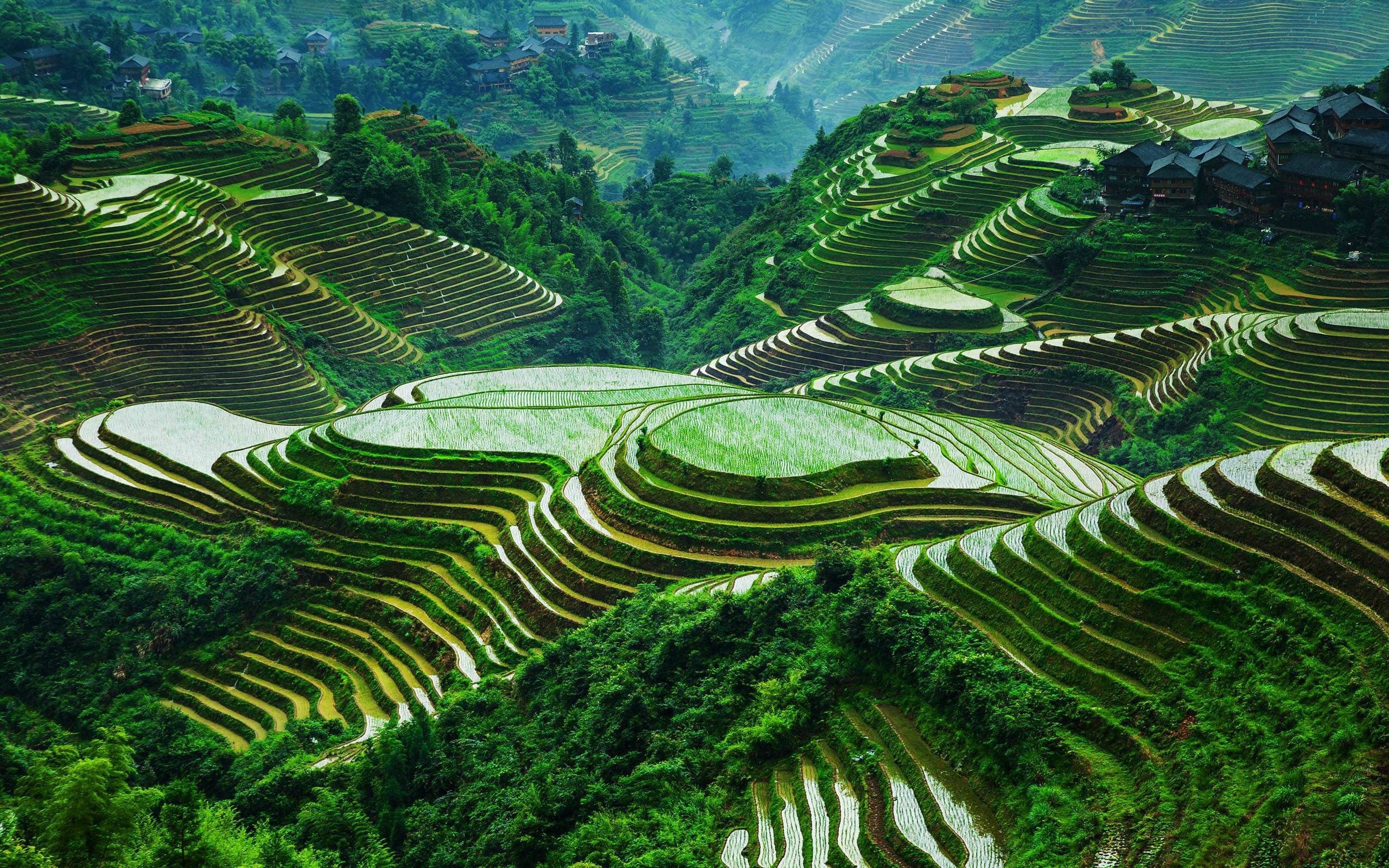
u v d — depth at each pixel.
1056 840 43.41
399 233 165.38
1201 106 198.88
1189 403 109.06
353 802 61.59
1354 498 51.31
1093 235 146.88
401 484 87.56
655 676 61.84
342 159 171.88
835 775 51.41
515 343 156.25
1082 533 57.66
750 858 47.62
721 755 54.78
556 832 54.16
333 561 84.38
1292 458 56.00
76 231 138.38
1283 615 47.59
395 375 142.25
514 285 167.25
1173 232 141.12
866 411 94.44
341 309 148.25
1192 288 134.00
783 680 57.16
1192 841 40.78
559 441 90.75
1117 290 138.75
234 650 80.94
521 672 67.62
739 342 159.38
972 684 51.19
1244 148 171.62
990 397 125.12
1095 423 116.75
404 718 71.44
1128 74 199.38
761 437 83.19
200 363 131.25
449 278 163.00
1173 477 58.19
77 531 89.19
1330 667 44.22
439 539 83.44
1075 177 163.88
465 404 99.25
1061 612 54.41
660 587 72.56
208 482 92.06
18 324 125.94
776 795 51.19
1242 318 120.19
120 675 79.38
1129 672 49.78
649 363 163.75
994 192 170.62
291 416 128.75
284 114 195.12
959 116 199.88
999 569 59.00
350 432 93.25
